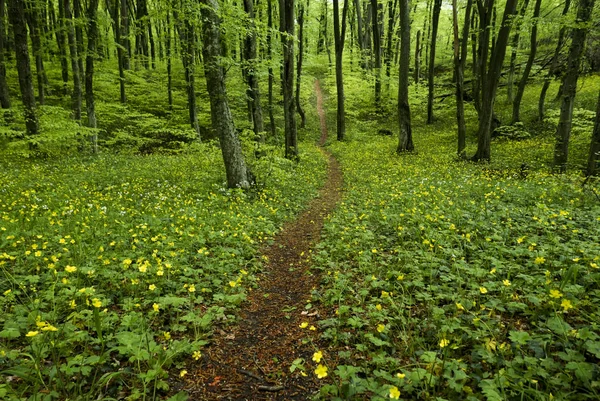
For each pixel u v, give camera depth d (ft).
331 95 122.83
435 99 105.19
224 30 36.76
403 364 10.36
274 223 28.73
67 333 11.07
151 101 89.76
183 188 36.19
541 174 37.93
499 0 69.92
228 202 31.96
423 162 53.98
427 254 17.11
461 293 13.53
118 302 14.16
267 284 18.17
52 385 9.61
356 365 10.84
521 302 12.67
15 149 49.26
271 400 10.03
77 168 45.29
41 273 15.83
